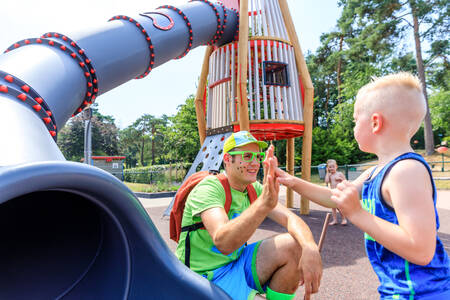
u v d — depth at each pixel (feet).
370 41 95.71
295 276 5.56
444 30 88.53
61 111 10.92
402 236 3.37
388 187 3.77
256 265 5.71
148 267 3.91
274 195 4.42
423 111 4.03
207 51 32.09
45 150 5.37
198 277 4.17
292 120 26.35
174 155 92.84
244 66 25.05
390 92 4.03
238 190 6.32
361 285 10.90
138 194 48.55
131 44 18.19
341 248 16.03
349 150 95.50
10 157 4.57
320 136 96.22
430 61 102.06
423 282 3.52
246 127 24.75
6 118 5.75
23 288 3.78
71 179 2.80
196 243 5.91
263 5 28.48
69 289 3.90
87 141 26.43
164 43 20.92
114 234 3.89
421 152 105.40
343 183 3.77
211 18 25.80
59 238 4.21
